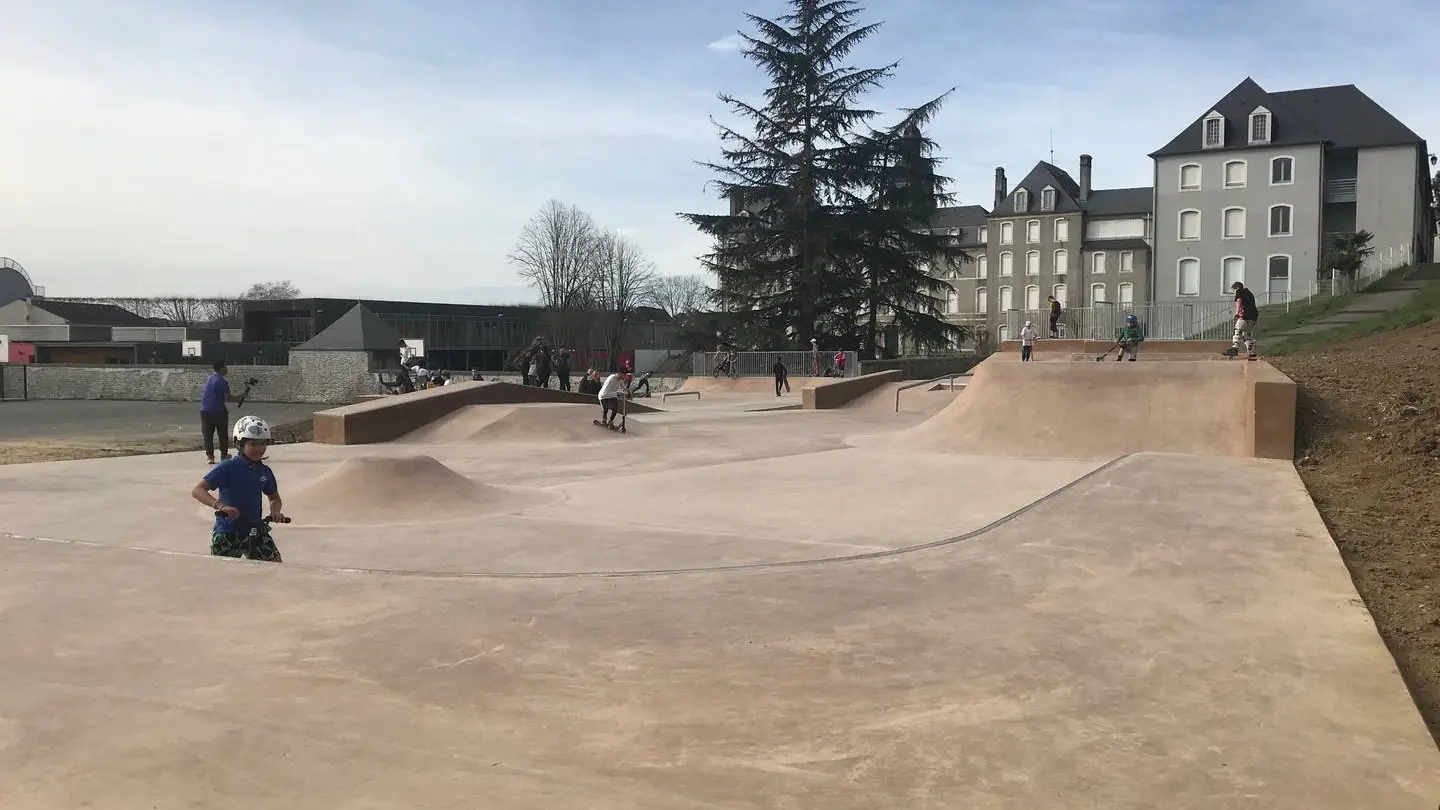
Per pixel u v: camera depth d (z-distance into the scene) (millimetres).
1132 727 3777
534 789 3188
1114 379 15367
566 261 72312
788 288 43031
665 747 3562
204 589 5625
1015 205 72062
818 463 14031
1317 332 30000
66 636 4758
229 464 6602
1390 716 3865
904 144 41781
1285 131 53094
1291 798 3154
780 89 41375
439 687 4145
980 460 13984
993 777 3318
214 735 3590
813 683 4285
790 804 3098
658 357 63469
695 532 9156
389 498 10492
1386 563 6699
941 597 5820
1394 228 50844
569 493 11898
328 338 42781
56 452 19531
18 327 77312
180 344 67500
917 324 42906
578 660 4543
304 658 4480
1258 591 5883
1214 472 10516
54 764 3334
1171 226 55281
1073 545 7262
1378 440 11172
